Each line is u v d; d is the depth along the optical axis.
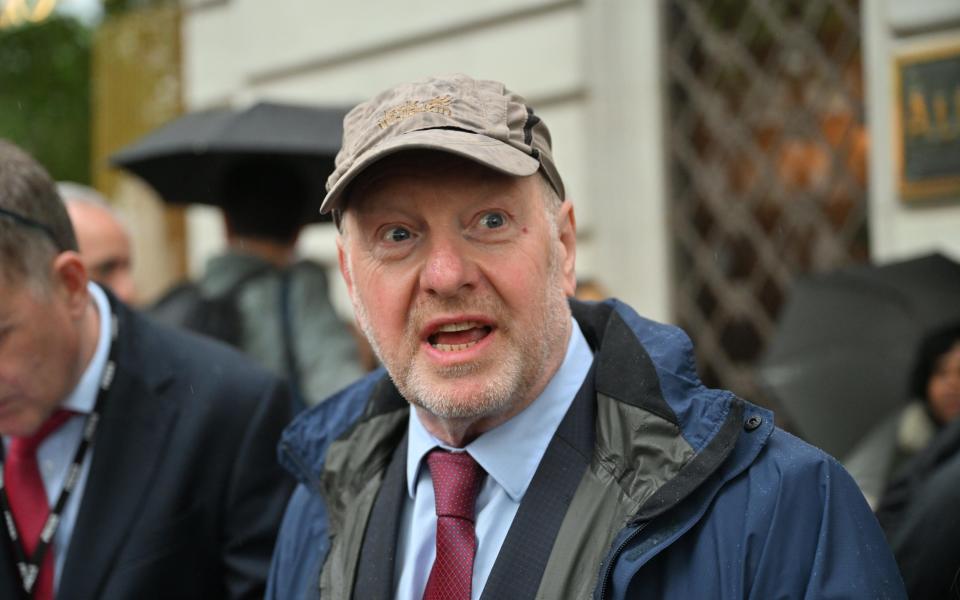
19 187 1.90
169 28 6.48
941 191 3.77
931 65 3.79
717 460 1.40
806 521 1.38
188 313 3.07
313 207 3.81
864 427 3.02
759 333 4.45
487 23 4.98
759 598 1.36
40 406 1.96
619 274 4.68
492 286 1.47
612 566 1.39
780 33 4.42
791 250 4.37
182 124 3.87
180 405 2.13
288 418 2.25
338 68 5.52
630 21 4.66
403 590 1.58
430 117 1.47
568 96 4.79
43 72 10.40
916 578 1.90
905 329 3.03
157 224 6.41
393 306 1.50
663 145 4.61
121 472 2.05
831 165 4.27
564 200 1.65
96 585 1.97
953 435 2.17
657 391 1.50
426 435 1.62
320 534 1.76
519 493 1.53
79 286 1.99
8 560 2.01
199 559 2.09
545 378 1.55
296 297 3.15
